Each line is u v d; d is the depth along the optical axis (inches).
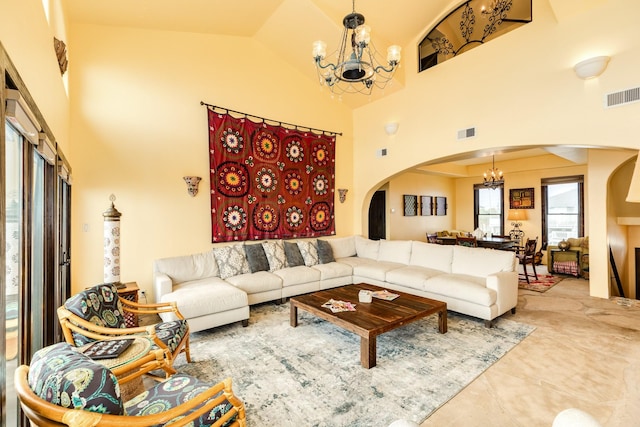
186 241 167.8
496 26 164.1
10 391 61.8
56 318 100.0
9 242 61.8
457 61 179.0
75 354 46.9
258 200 193.9
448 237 295.3
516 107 154.8
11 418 61.9
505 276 143.0
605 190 176.1
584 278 233.5
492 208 357.4
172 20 152.6
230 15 158.7
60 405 40.2
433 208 359.9
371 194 245.0
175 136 164.6
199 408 55.2
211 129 174.9
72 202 138.2
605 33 127.8
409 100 205.8
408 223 330.0
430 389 88.3
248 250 177.0
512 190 334.3
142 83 155.6
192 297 125.5
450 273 170.9
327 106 231.0
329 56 186.7
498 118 161.6
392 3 163.9
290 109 209.8
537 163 304.7
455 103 180.2
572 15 136.3
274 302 173.8
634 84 121.0
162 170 160.7
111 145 147.5
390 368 100.0
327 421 75.5
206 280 156.3
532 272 261.4
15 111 47.9
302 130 215.9
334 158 234.7
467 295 139.1
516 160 319.3
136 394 78.8
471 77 172.7
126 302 105.3
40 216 84.8
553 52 142.6
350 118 246.7
